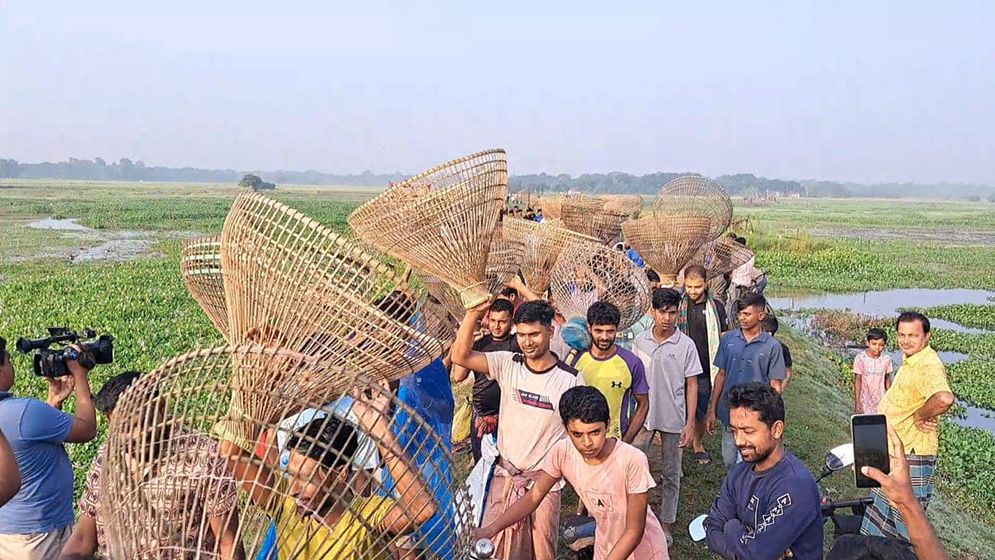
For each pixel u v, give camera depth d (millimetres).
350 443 2604
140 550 2389
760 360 6207
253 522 2635
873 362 7641
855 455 2846
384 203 3951
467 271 3975
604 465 3662
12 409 3824
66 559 3512
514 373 4480
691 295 7406
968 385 14500
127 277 21500
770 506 3166
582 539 5133
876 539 2633
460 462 6637
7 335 13469
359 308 2941
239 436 2539
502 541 4504
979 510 8109
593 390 3549
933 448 5125
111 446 2533
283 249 2959
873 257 37031
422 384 4402
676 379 5711
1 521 3861
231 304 3090
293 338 2943
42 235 38156
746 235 37375
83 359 4215
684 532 6039
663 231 8500
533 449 4422
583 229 12992
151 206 61562
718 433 8508
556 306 6711
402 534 2633
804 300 26266
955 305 24984
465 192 3805
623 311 6449
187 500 2432
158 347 12664
